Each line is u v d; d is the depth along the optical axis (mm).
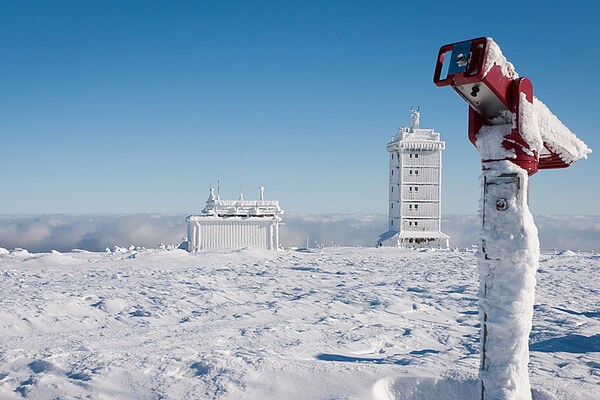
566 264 24422
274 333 8523
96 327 9383
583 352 7086
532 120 3643
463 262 26781
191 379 4566
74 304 11156
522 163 3711
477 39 3404
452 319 10805
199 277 18438
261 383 4406
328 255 33000
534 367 5891
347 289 15758
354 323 9773
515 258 3584
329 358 6598
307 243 43438
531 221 3641
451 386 4504
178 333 8781
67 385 4398
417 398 4488
